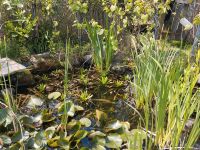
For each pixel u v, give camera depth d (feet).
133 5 11.94
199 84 9.53
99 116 8.41
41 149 7.13
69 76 10.75
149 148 6.93
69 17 12.21
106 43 10.53
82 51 11.68
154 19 11.80
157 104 7.38
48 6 11.02
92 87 10.19
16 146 7.09
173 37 13.07
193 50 9.76
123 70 11.10
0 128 7.88
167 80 6.76
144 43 10.15
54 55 11.32
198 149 7.20
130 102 9.41
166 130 7.37
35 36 12.01
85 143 7.51
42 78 10.50
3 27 11.40
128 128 7.94
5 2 10.67
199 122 6.43
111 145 7.37
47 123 8.29
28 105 8.97
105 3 11.52
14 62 10.16
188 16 12.77
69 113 8.50
